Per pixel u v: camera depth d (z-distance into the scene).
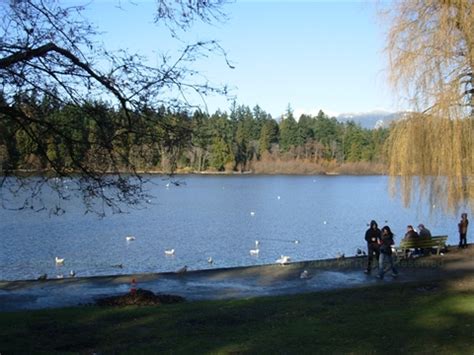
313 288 15.64
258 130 128.38
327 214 51.62
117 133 6.66
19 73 6.16
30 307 13.09
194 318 11.30
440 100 15.09
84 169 6.72
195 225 41.12
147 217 46.56
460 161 15.41
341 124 132.88
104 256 27.12
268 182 104.12
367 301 12.88
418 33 15.51
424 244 20.81
